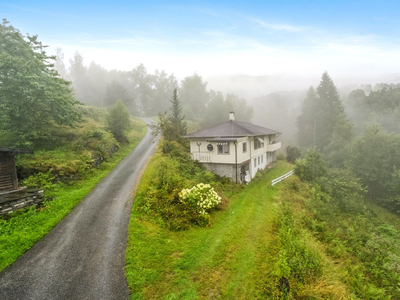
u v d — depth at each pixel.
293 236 10.05
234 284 7.62
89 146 20.27
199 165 21.22
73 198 13.02
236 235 10.99
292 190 19.89
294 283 7.33
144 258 8.26
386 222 20.11
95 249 8.62
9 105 15.34
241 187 18.95
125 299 6.51
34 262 7.81
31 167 14.29
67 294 6.54
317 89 61.16
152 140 31.47
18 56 16.89
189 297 6.85
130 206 12.33
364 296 8.16
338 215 17.14
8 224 9.68
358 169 29.70
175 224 10.69
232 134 20.91
